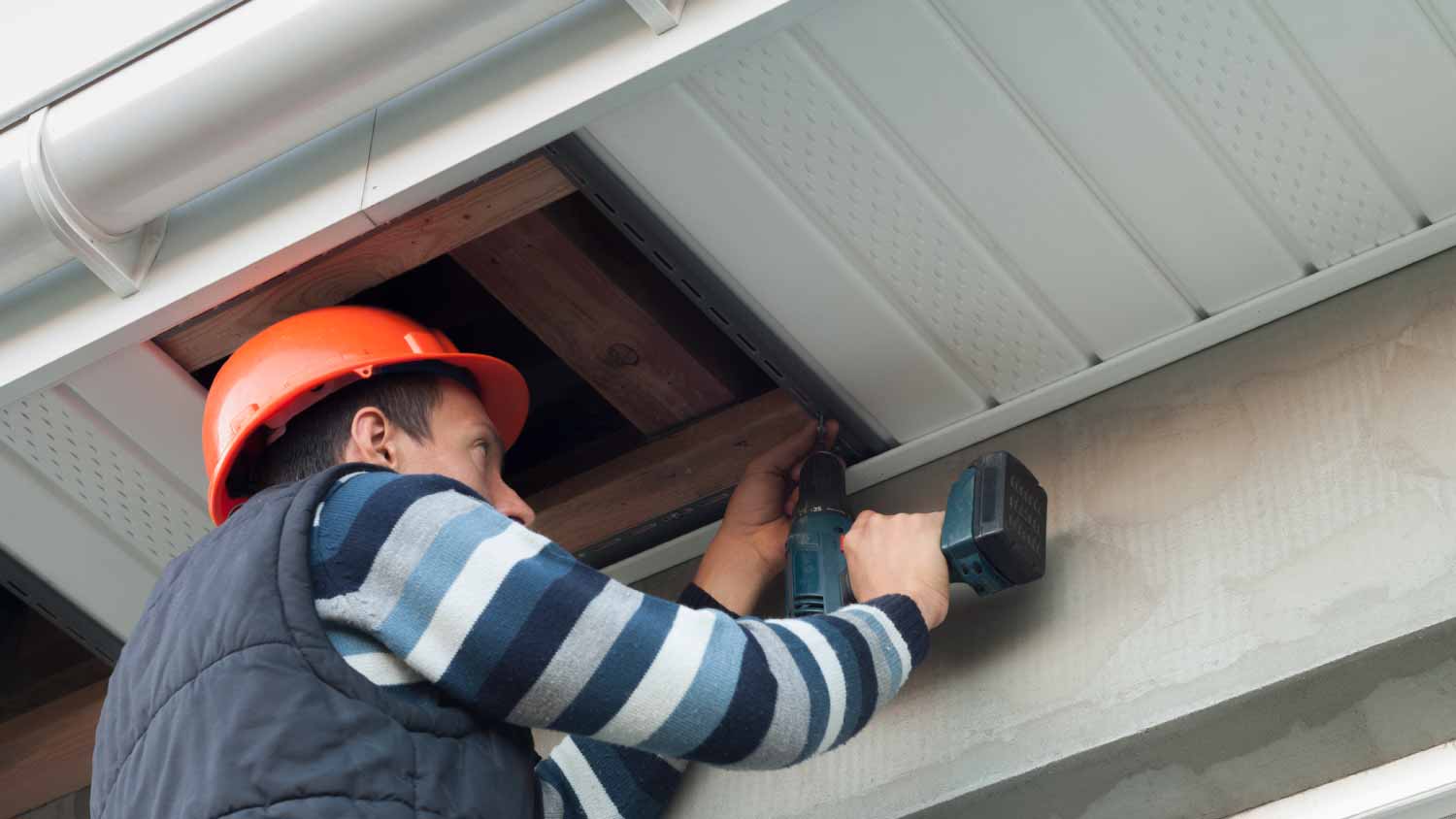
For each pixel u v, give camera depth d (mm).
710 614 1357
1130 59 1670
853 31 1646
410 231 1808
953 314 1924
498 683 1271
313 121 1579
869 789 1814
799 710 1342
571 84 1551
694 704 1294
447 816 1224
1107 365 1961
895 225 1830
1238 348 1909
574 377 2301
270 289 1843
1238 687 1598
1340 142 1733
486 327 2281
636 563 2213
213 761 1193
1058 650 1775
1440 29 1633
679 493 2139
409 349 1716
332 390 1668
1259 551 1703
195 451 2025
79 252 1638
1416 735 1583
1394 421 1718
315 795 1178
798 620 1451
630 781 1656
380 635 1277
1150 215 1809
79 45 1631
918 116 1721
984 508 1706
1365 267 1843
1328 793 1620
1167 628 1707
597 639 1281
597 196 1804
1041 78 1685
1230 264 1854
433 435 1672
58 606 2273
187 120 1558
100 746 1339
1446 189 1775
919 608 1582
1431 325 1772
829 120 1728
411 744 1241
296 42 1521
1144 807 1690
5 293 1747
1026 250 1847
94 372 1912
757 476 2000
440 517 1308
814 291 1908
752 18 1469
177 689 1263
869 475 2096
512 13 1497
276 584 1268
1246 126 1726
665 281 2045
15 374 1709
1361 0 1610
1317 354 1837
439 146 1603
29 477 2078
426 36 1509
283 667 1226
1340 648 1562
